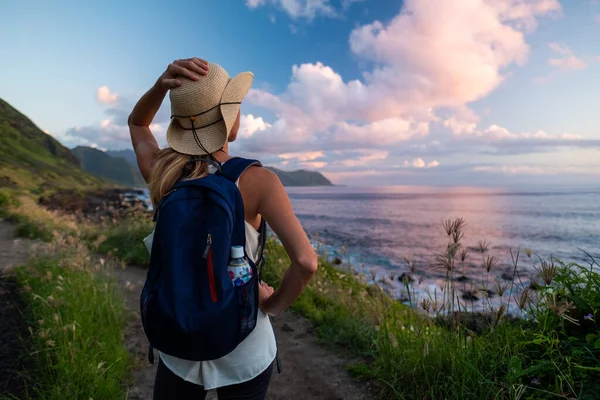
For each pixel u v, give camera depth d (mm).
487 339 2932
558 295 2617
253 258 1440
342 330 4344
